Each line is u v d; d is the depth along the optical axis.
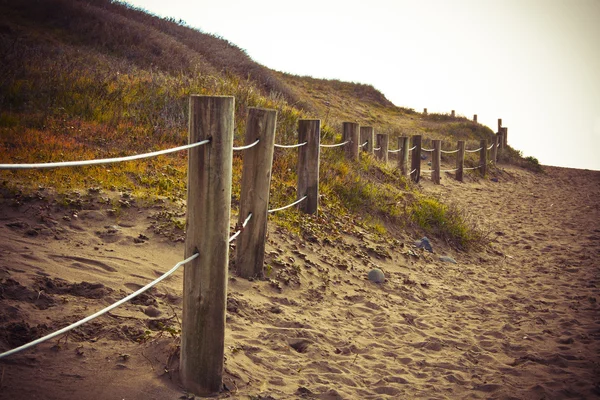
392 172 12.49
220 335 2.97
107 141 8.66
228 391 3.06
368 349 4.36
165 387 2.90
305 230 6.91
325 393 3.37
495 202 14.68
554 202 15.76
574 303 6.40
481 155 19.11
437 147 15.28
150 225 5.68
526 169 23.36
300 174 7.52
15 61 11.84
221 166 2.85
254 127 5.01
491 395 3.76
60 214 5.52
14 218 5.23
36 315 3.40
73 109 10.03
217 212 2.86
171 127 10.01
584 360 4.53
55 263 4.35
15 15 19.36
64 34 18.84
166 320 3.69
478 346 4.77
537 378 4.12
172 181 7.19
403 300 5.94
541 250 9.75
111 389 2.77
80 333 3.29
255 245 5.20
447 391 3.77
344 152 11.14
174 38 22.12
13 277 3.84
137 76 13.62
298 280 5.51
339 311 5.14
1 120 8.66
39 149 7.44
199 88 12.20
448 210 10.41
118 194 6.33
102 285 4.05
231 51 24.56
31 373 2.75
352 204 8.98
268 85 22.47
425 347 4.61
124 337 3.35
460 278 7.37
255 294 4.91
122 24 20.56
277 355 3.81
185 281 2.93
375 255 7.27
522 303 6.37
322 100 29.33
